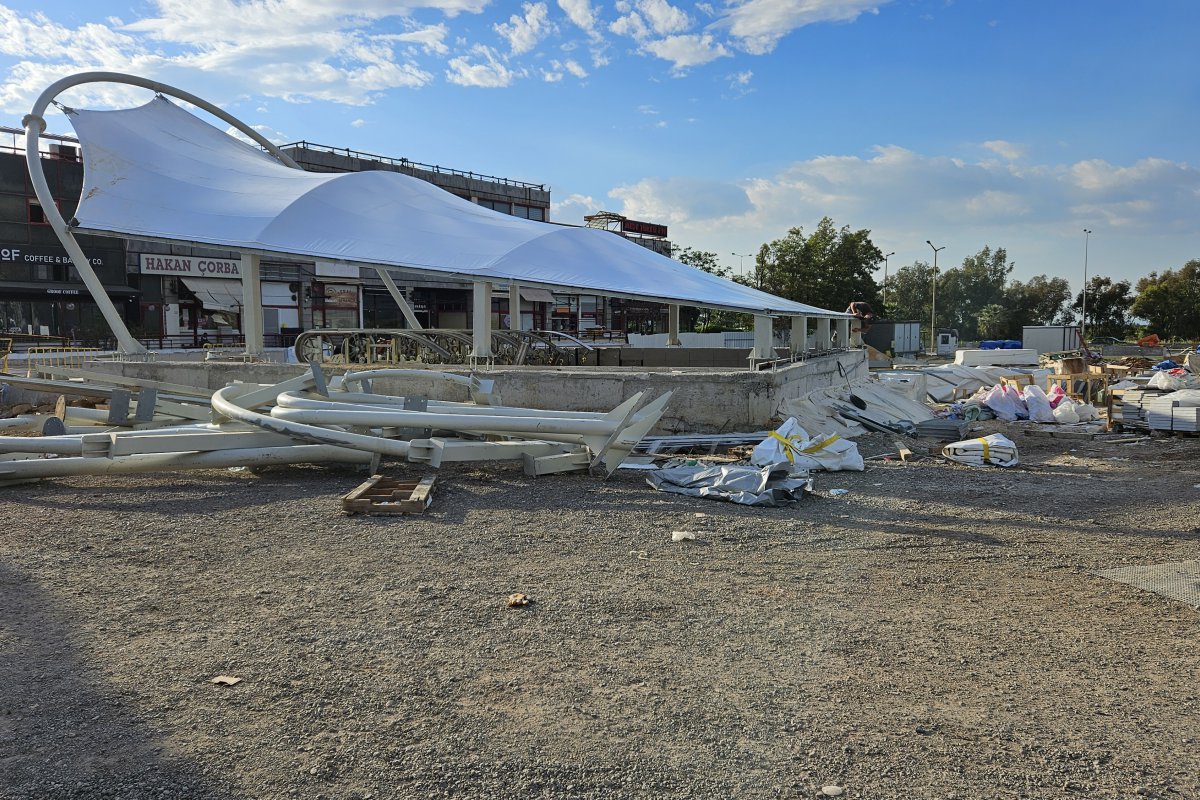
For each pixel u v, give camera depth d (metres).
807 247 64.38
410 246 15.06
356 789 2.65
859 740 3.03
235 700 3.31
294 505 7.14
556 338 20.14
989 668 3.73
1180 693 3.47
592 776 2.75
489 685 3.48
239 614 4.36
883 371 22.77
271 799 2.59
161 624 4.20
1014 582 5.07
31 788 2.63
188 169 19.02
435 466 8.07
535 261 14.44
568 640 4.03
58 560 5.36
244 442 8.41
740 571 5.26
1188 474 9.35
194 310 42.16
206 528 6.29
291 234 15.39
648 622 4.30
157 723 3.10
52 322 37.84
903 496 7.86
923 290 124.69
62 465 7.90
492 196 59.12
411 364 14.81
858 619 4.38
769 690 3.47
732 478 7.72
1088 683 3.58
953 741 3.03
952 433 12.02
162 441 8.04
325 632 4.10
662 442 10.36
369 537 6.06
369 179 17.84
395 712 3.22
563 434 8.54
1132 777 2.79
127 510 6.92
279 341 43.28
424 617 4.34
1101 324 100.88
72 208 38.53
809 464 9.23
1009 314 105.31
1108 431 13.99
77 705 3.24
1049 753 2.95
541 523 6.56
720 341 39.41
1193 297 91.25
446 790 2.66
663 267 16.45
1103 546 5.98
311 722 3.12
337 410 8.50
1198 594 4.82
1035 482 8.70
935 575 5.21
